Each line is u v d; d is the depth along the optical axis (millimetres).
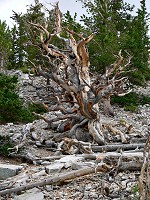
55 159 13344
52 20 22516
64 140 14758
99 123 16469
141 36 32938
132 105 27359
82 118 17375
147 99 29359
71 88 16422
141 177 7047
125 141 16203
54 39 28500
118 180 9203
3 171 11469
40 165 12898
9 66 45781
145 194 6887
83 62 18500
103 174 9688
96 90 16344
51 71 18578
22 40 40781
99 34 31578
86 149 14117
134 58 28766
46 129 19203
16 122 21266
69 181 9625
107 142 16875
